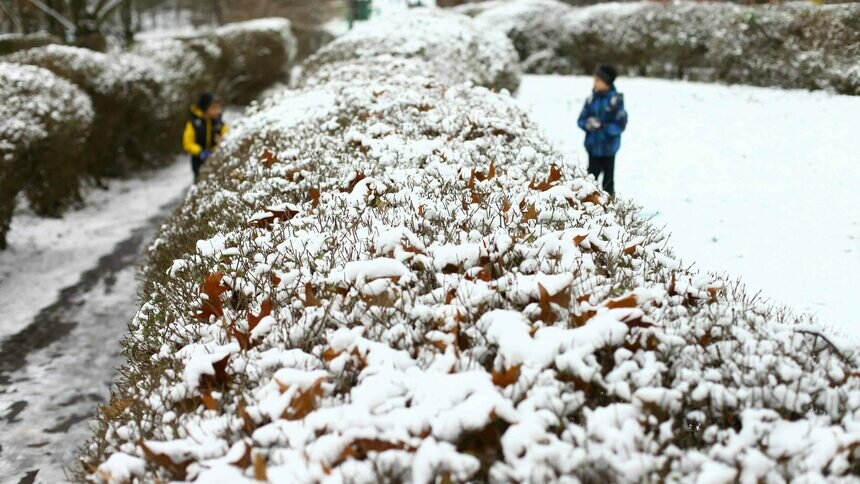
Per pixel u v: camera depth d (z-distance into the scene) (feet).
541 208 12.04
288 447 6.52
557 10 60.13
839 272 16.38
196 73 53.11
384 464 6.09
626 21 48.26
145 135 43.11
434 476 5.93
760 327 8.50
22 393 16.03
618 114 21.57
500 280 9.16
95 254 27.53
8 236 28.91
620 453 6.17
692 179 24.40
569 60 55.67
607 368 7.68
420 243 10.50
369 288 9.00
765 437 6.46
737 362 7.49
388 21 37.78
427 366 7.67
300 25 101.71
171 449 6.59
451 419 6.40
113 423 7.94
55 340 19.27
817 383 7.29
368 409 6.74
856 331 13.55
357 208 12.61
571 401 6.79
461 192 13.15
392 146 16.21
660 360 7.69
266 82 68.23
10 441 13.91
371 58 32.35
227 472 6.04
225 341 8.82
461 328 8.25
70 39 64.13
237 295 10.27
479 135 18.16
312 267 10.27
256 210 13.74
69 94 30.83
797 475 6.12
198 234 13.91
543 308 8.48
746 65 40.78
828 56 36.09
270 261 10.76
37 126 27.07
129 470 6.71
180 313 10.06
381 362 7.54
